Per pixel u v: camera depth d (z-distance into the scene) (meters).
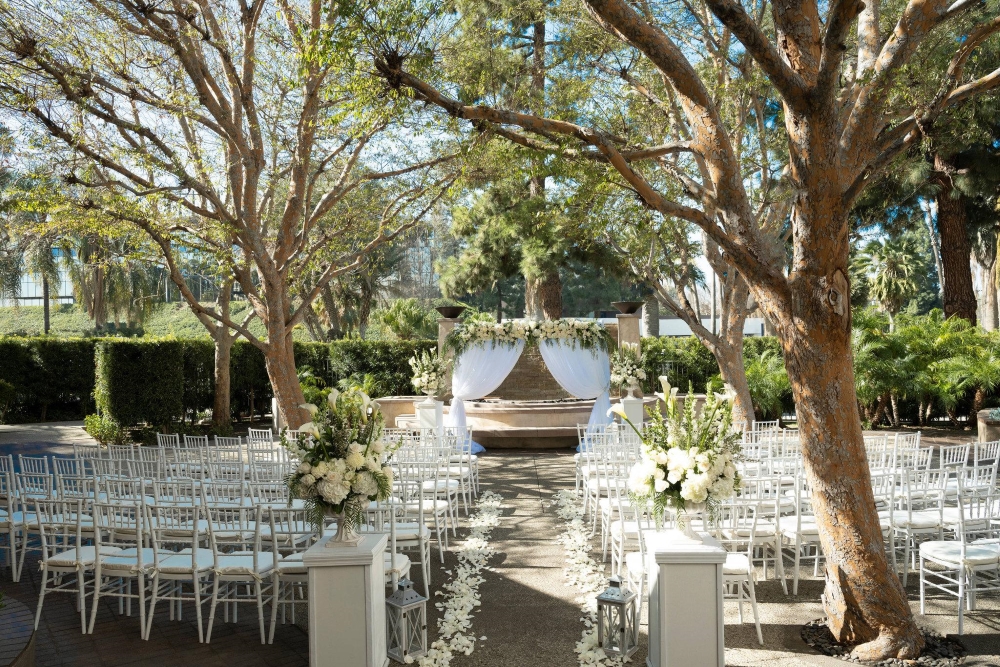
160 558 4.91
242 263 12.40
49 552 6.28
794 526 5.51
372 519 5.84
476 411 13.59
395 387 18.83
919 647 4.34
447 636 4.70
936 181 15.49
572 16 9.93
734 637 4.65
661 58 4.55
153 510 5.41
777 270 4.62
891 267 26.89
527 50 13.27
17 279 25.64
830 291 4.38
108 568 4.84
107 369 14.16
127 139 10.02
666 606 3.97
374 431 4.31
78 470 6.31
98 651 4.53
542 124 4.93
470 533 7.25
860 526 4.44
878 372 14.23
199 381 17.09
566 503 8.43
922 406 14.98
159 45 10.73
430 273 33.78
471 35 9.74
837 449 4.48
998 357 14.24
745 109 10.65
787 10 4.54
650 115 10.57
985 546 4.89
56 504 5.82
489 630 4.81
